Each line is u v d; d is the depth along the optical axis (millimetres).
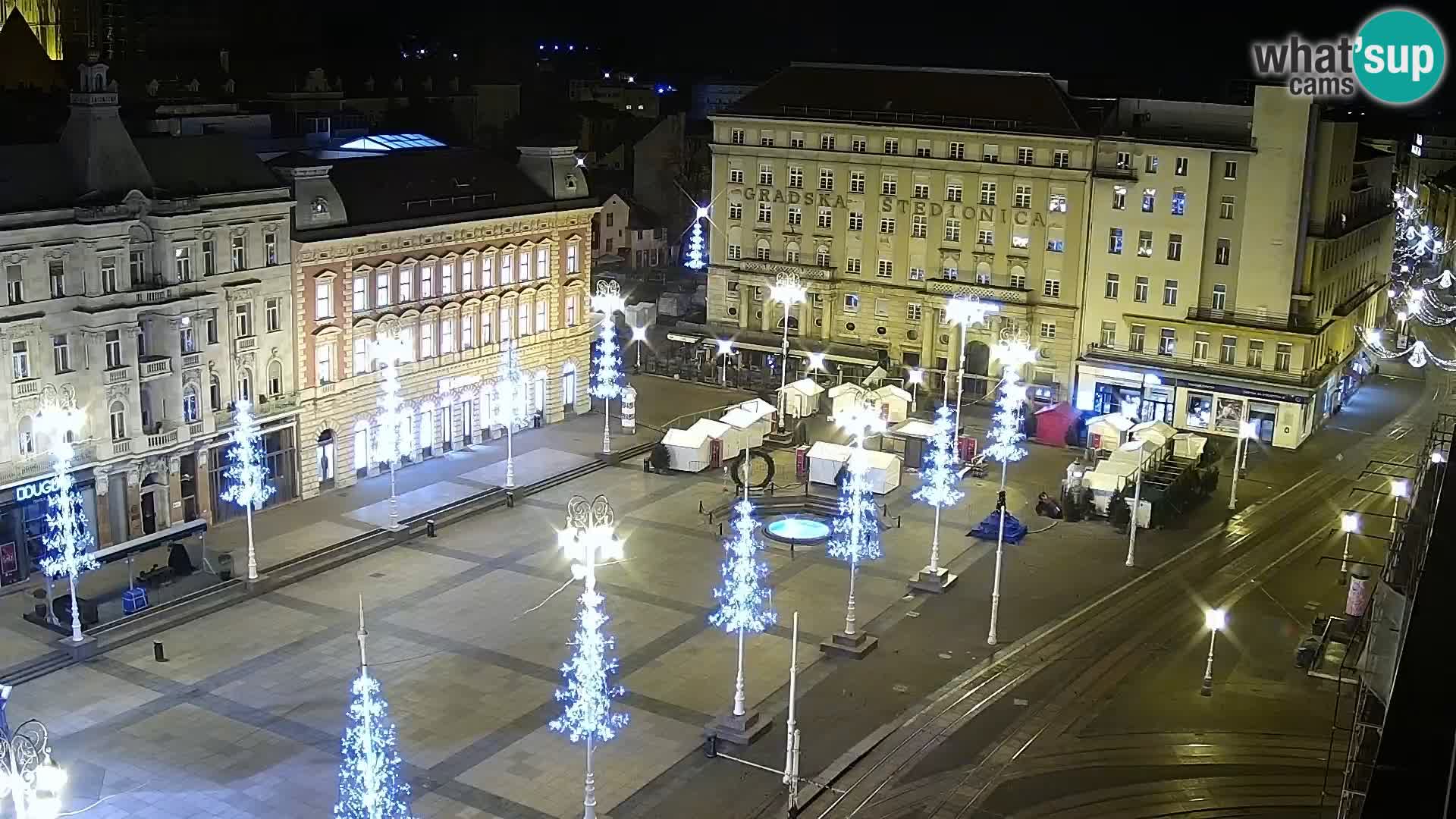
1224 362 116188
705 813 56344
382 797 52688
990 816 56438
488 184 109062
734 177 135625
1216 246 115000
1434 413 126375
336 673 68500
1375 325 141500
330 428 95938
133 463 81375
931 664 71688
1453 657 37969
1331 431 120062
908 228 127938
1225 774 59875
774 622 76875
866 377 126188
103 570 79250
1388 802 32500
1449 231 154625
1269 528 94812
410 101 183500
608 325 107625
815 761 60969
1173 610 79562
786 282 118750
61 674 67500
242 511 90500
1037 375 124938
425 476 100188
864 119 127938
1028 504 99375
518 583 81500
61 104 114000
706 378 132375
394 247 98500
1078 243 120375
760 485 100625
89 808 54969
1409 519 59438
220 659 69812
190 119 107188
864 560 87375
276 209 89000
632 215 180500
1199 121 117000
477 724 63469
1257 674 70688
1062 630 76438
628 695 67062
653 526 92625
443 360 104250
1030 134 119938
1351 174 119812
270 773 58344
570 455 106688
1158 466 101125
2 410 74500
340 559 84188
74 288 77688
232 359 87812
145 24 193625
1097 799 57781
